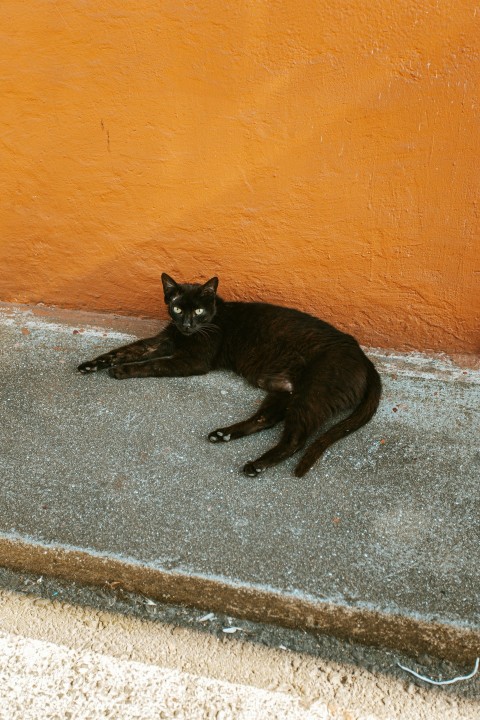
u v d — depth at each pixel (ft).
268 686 7.06
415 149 9.75
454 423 10.04
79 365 10.91
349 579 7.68
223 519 8.34
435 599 7.48
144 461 9.17
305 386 9.99
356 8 8.91
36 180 11.03
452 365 11.30
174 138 10.33
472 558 7.95
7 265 12.01
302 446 9.46
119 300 12.13
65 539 8.03
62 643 7.41
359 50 9.20
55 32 9.72
